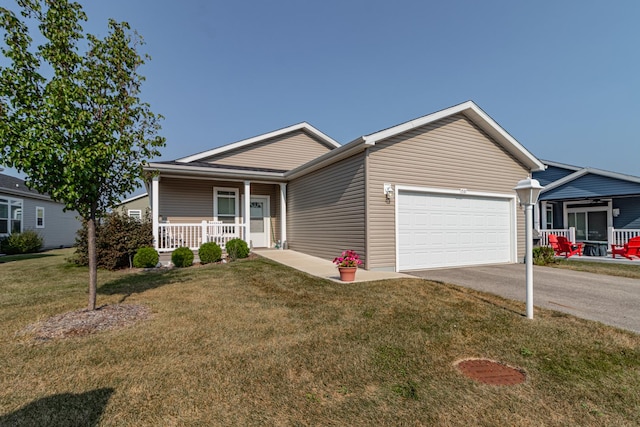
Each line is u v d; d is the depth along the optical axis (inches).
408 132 335.0
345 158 347.6
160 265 355.3
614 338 146.5
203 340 141.1
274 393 101.1
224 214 494.9
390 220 322.3
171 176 421.7
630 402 98.8
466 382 109.3
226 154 530.9
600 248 484.1
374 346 136.8
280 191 501.0
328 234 378.6
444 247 357.4
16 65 150.4
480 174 382.9
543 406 96.3
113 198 187.9
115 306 191.6
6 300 209.5
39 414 89.0
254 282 259.9
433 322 166.6
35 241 624.1
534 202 176.2
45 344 135.6
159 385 104.3
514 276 303.0
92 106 172.4
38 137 148.5
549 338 146.9
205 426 85.0
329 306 193.6
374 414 91.4
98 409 91.4
